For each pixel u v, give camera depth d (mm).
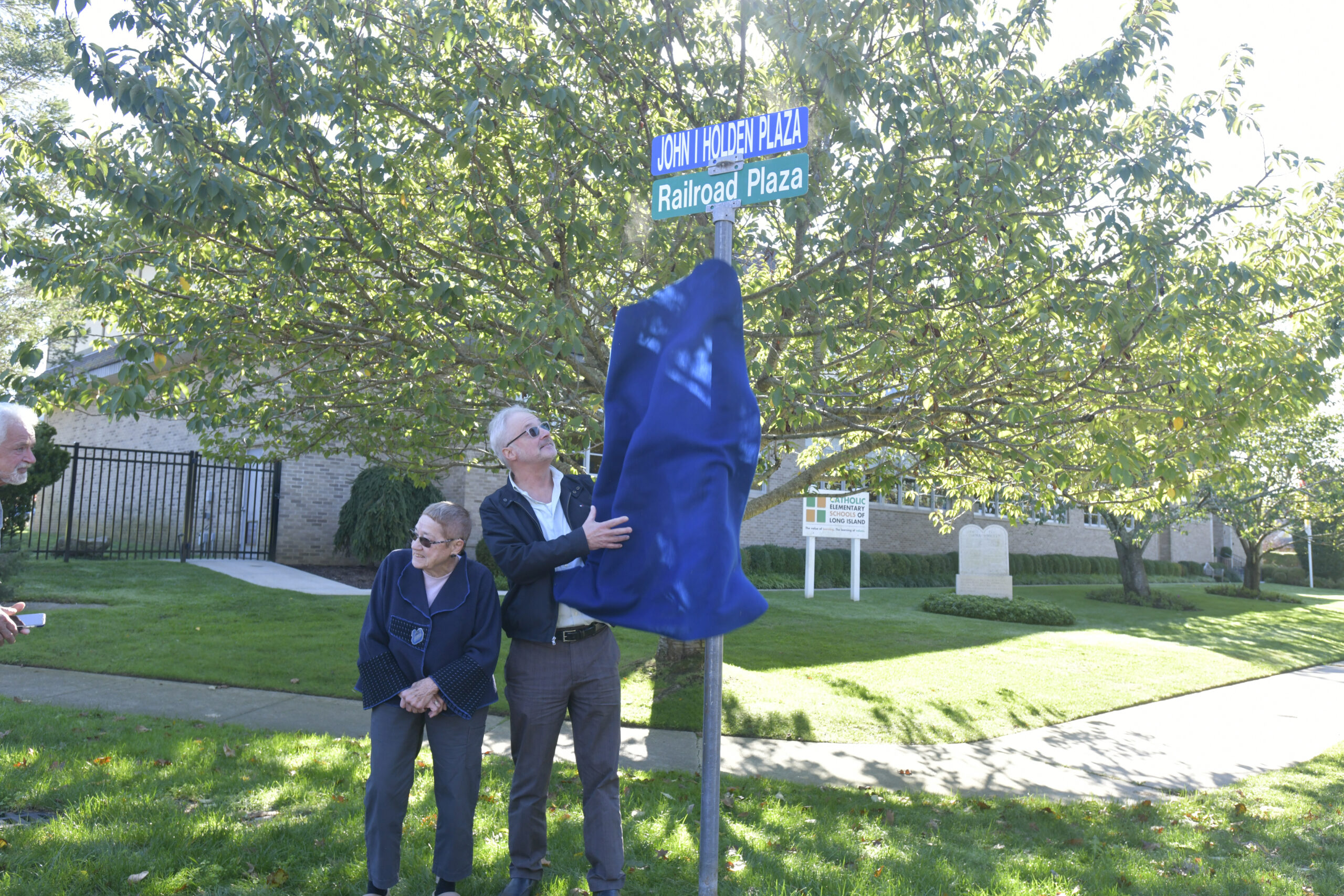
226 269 6629
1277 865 4660
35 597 11250
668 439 2738
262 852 3725
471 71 6332
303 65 5453
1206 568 40938
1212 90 6402
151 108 5223
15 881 3281
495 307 6668
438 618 3225
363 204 6156
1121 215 5898
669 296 2953
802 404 5859
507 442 3301
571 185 6578
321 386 7707
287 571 15711
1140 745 7887
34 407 5695
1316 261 7043
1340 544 31234
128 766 4871
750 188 2777
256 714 6828
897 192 5652
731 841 4340
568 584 2947
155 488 19656
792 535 23438
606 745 3275
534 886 3359
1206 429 6328
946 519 11062
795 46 5453
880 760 6785
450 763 3221
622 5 6891
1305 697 10766
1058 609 16844
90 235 6230
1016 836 4953
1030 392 6789
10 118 5918
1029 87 6242
